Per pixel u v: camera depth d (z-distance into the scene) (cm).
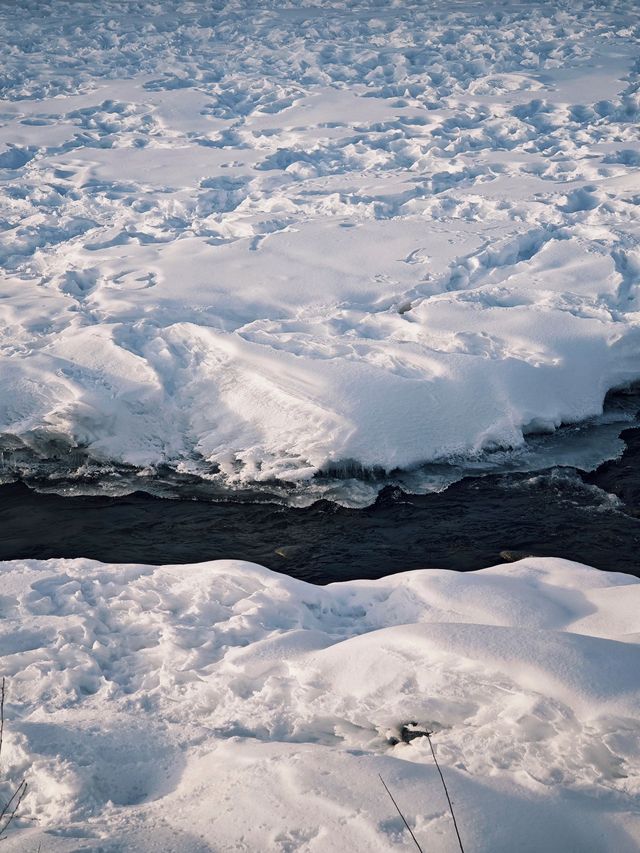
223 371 769
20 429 737
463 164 1238
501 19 2089
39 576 518
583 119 1433
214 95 1623
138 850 289
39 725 368
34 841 294
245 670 411
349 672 390
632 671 342
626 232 981
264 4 2427
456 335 802
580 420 763
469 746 338
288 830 294
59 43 2006
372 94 1595
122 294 909
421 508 669
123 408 748
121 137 1448
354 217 1086
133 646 456
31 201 1194
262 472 707
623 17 2048
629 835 286
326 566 609
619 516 647
